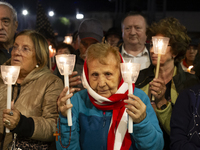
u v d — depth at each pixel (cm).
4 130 226
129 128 161
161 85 219
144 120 167
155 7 911
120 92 182
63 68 161
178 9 1088
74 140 180
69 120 165
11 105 200
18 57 235
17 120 200
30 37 240
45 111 226
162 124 232
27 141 218
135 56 312
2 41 305
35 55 241
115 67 180
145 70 267
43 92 230
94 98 184
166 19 260
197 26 1062
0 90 235
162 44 208
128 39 313
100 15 1239
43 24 638
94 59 179
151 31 259
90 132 183
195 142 191
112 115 184
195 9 1078
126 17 320
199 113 195
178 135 197
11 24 313
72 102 196
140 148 177
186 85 246
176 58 261
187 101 204
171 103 242
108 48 181
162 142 182
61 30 1280
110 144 180
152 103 229
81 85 280
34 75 235
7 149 223
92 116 187
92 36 307
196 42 386
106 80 179
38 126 212
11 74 176
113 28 427
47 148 222
